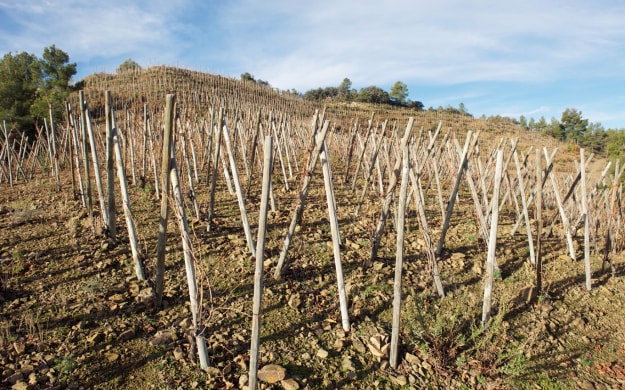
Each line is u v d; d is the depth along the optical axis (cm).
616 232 684
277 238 664
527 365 428
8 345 374
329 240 684
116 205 774
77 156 749
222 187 980
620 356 459
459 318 486
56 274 508
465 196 1153
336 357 411
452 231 789
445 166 1453
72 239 602
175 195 385
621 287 617
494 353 425
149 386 348
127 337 402
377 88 6925
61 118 2148
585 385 406
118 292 479
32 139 2158
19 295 457
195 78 4319
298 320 460
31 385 332
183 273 534
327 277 559
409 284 560
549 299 559
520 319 507
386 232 746
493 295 552
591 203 738
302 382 367
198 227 682
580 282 622
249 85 4888
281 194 960
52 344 382
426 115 5553
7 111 2170
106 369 361
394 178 574
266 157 304
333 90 7812
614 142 3700
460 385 390
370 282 555
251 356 326
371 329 455
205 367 371
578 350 464
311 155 513
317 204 893
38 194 884
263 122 1333
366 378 387
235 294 495
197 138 1467
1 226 648
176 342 401
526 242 770
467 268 626
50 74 3022
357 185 1148
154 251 586
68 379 345
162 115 1260
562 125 5750
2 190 942
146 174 1138
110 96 512
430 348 424
